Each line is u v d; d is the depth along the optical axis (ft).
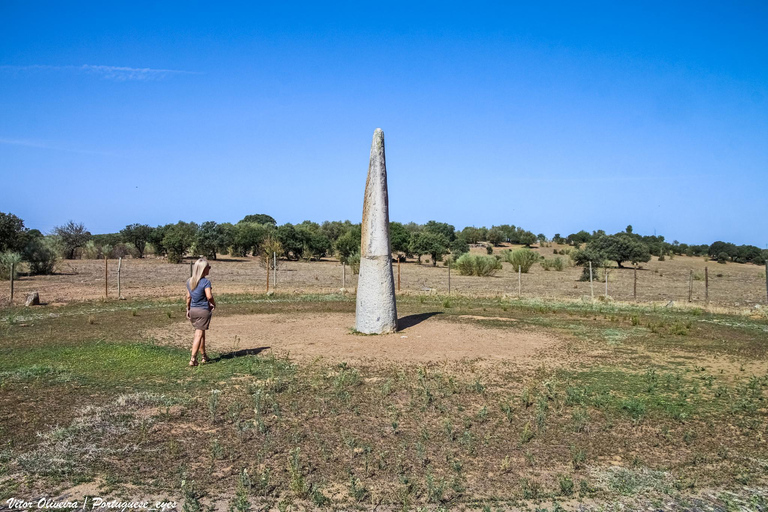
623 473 18.66
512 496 16.87
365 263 44.57
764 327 52.80
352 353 37.11
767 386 29.94
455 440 21.13
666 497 17.10
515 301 73.82
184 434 21.18
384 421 23.12
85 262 161.68
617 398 27.30
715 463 19.71
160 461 18.65
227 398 26.00
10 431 21.03
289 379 29.68
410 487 16.96
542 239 395.34
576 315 59.72
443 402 25.96
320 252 206.08
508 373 32.19
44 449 19.26
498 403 26.00
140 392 26.71
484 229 372.17
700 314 62.23
